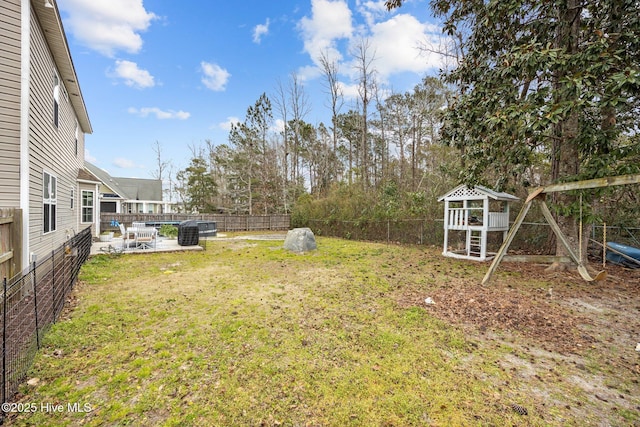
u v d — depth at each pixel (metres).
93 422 1.96
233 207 26.00
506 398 2.23
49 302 4.21
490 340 3.19
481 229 7.83
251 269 6.81
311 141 26.16
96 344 3.03
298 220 18.34
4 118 4.69
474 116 6.34
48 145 6.40
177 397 2.22
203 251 9.68
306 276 6.10
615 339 3.22
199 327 3.48
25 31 4.86
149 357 2.79
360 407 2.13
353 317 3.81
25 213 4.80
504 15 6.13
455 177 11.53
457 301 4.39
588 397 2.26
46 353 2.82
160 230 14.95
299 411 2.09
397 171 18.42
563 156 6.32
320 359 2.77
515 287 5.15
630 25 5.23
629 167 5.35
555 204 6.14
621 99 4.51
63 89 8.12
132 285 5.28
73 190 10.08
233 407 2.12
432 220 11.58
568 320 3.71
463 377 2.49
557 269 6.37
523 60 5.14
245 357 2.80
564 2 5.48
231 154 26.56
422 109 17.72
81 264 6.27
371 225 13.62
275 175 24.59
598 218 5.64
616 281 5.57
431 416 2.03
